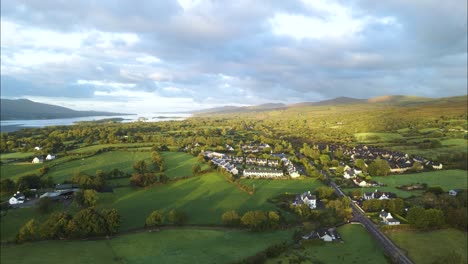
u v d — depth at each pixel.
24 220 115.88
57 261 83.88
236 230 109.62
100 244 96.31
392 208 126.19
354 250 95.38
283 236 104.31
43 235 99.06
